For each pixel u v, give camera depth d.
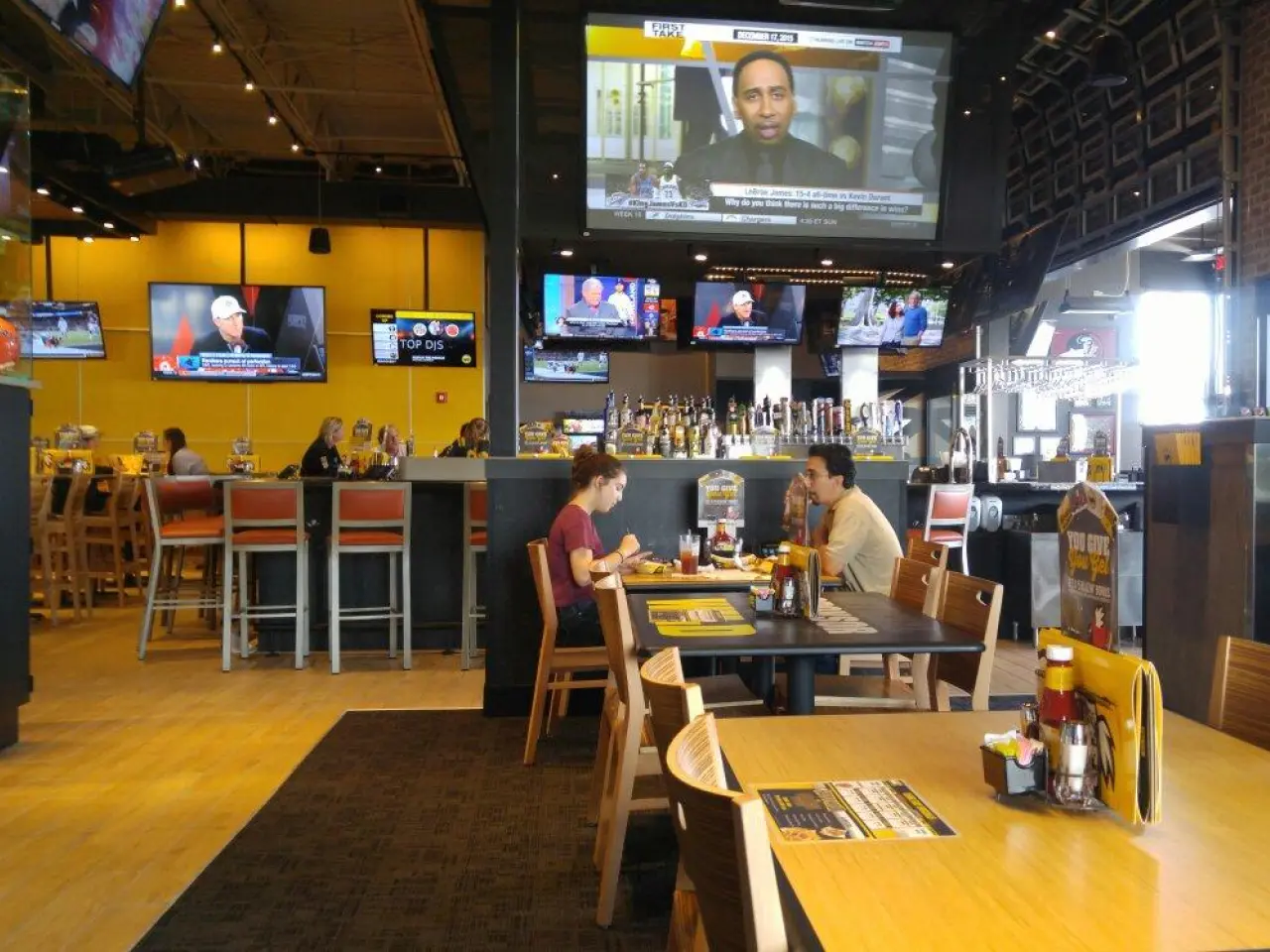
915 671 3.06
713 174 5.82
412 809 3.37
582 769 3.83
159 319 11.72
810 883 1.09
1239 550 3.73
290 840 3.08
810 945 0.98
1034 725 1.43
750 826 0.94
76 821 3.23
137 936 2.44
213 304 11.79
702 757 1.28
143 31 3.81
